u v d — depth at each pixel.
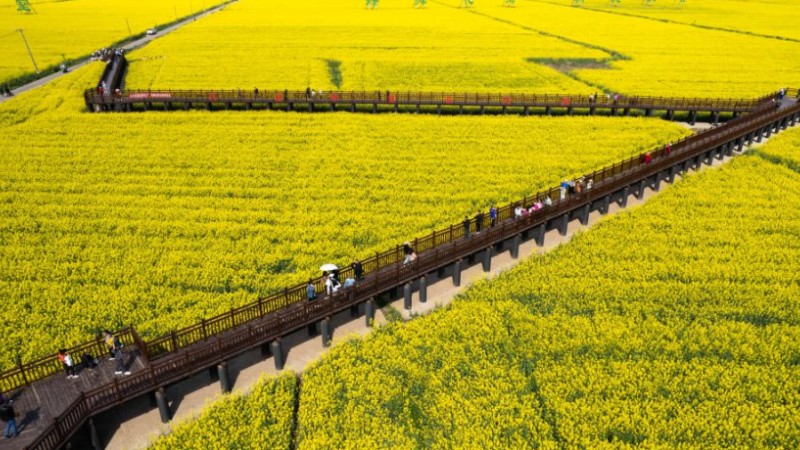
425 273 27.42
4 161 44.41
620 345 24.69
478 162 45.09
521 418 21.14
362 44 97.94
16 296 28.55
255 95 57.81
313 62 82.00
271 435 20.61
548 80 72.25
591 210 37.78
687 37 105.69
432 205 38.19
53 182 40.94
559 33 111.62
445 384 23.03
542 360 24.11
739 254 31.98
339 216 36.41
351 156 46.19
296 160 45.22
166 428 21.03
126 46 97.75
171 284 29.64
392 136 51.03
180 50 91.25
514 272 30.34
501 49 94.38
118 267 30.94
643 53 90.50
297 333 26.27
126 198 38.59
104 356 22.12
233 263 31.27
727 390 22.48
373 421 20.94
